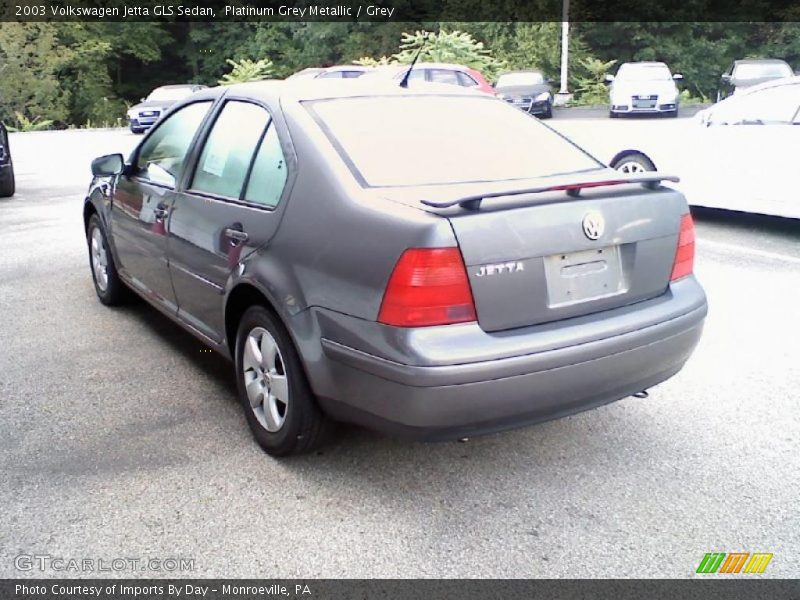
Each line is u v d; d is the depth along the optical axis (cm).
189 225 408
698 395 422
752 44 3488
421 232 284
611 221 320
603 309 322
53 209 1038
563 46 3125
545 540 295
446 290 285
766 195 795
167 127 476
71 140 2378
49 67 3145
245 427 388
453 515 312
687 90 3397
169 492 328
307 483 335
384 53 3456
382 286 291
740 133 809
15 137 2566
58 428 387
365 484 335
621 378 322
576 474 343
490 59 3056
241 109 401
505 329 298
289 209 334
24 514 312
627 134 920
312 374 320
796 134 764
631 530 301
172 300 452
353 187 318
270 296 333
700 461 352
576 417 399
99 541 295
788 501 319
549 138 399
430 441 300
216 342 399
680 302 343
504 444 371
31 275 685
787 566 279
